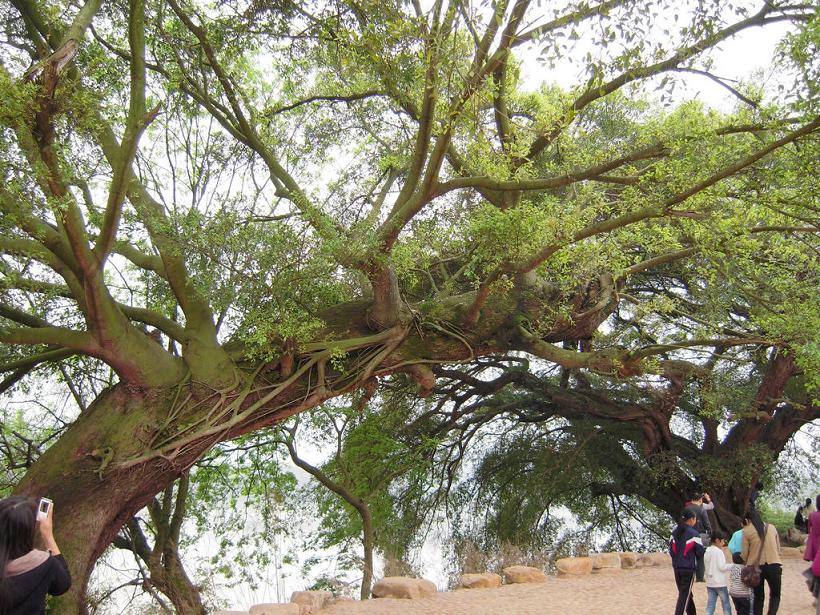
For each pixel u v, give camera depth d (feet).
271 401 42.83
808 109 32.60
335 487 57.06
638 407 67.77
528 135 45.01
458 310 48.73
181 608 52.70
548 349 49.39
